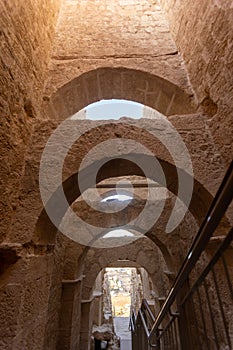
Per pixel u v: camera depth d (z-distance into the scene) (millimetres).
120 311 13797
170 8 2566
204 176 1474
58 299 2893
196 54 1942
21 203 1396
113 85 2445
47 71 2191
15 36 1493
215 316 1688
